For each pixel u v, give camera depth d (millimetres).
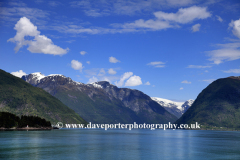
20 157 118375
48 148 152750
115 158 121062
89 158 119812
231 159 124125
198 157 128750
